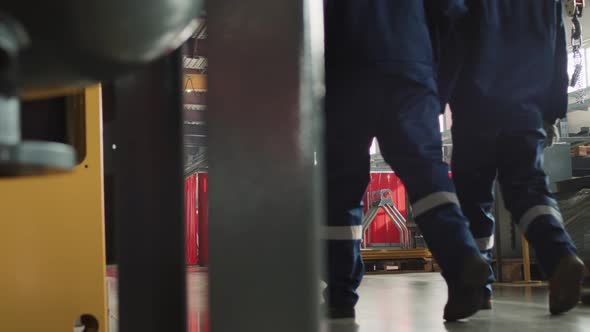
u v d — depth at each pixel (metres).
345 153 3.23
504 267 7.55
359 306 4.36
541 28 3.63
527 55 3.60
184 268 1.31
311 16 0.84
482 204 3.77
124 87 1.31
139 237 1.30
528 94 3.58
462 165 3.72
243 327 0.84
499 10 3.59
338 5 3.18
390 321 3.29
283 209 0.83
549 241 3.42
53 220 2.04
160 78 1.30
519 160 3.55
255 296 0.83
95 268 2.06
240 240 0.84
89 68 0.72
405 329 2.93
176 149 1.31
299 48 0.83
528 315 3.50
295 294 0.82
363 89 3.11
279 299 0.83
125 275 1.30
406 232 17.95
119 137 1.32
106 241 2.13
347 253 3.37
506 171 3.61
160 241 1.29
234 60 0.85
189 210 14.96
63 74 0.72
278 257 0.83
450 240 2.90
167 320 1.29
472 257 2.87
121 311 1.31
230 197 0.85
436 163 3.01
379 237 18.81
